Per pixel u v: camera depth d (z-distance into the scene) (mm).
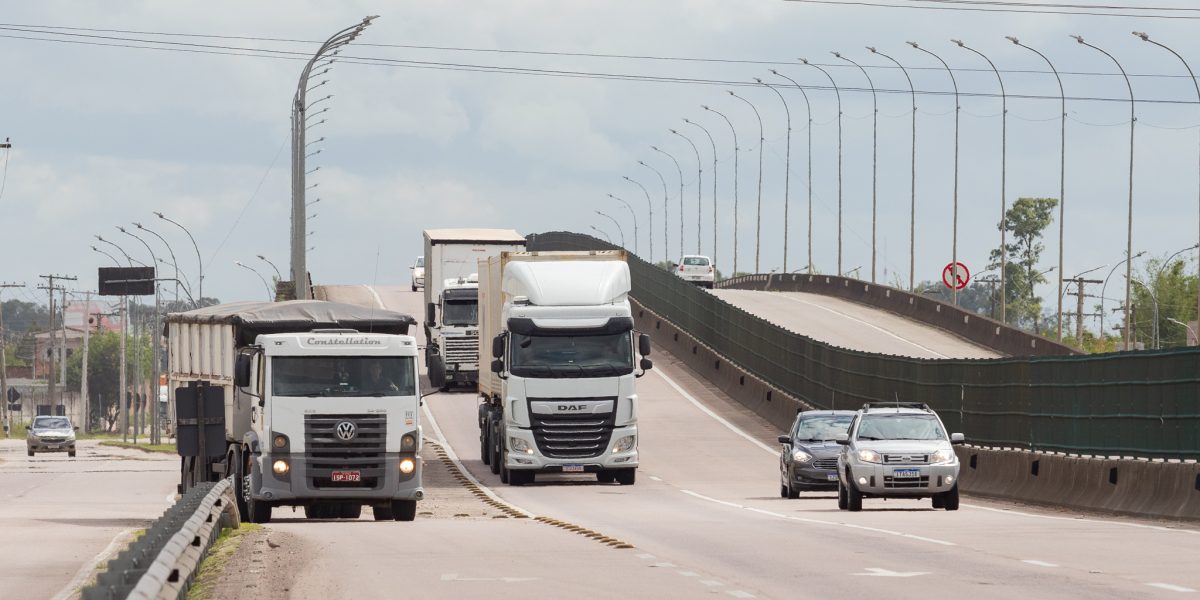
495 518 73750
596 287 100375
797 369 155125
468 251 165375
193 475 83438
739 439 136625
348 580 41469
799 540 54969
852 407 137875
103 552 55438
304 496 67938
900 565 44750
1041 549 49594
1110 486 74500
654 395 166250
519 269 101938
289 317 77000
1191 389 71938
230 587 39375
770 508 80625
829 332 198750
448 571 44031
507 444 99688
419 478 69438
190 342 87125
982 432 103812
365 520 74188
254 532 58344
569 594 38156
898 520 67125
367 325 78250
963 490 94000
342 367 68875
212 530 52000
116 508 91375
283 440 67875
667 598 37156
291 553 49344
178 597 33125
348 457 68438
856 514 73375
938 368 114500
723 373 172250
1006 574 41750
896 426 79875
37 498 106188
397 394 69188
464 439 136625
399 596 37781
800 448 90062
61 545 58812
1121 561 45219
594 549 51719
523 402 99375
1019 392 96438
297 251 136250
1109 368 82250
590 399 99438
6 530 68250
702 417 151250
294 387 68188
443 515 77750
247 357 68625
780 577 41844
